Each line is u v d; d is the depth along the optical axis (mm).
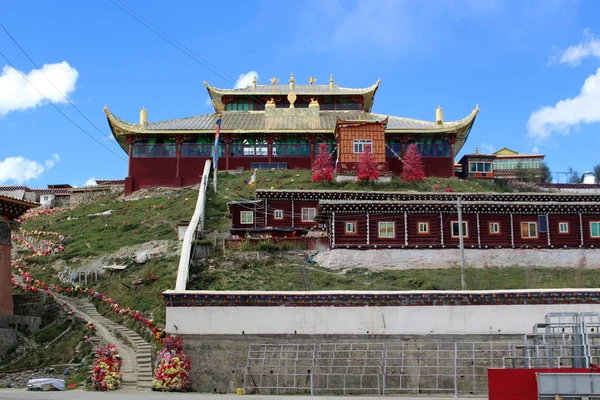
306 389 38719
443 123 90500
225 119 95438
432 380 38688
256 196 65312
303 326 40000
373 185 77812
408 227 57500
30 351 44125
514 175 104875
